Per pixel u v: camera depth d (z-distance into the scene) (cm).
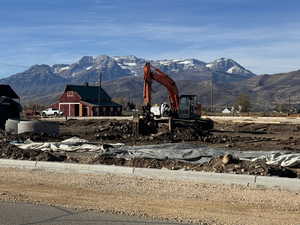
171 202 1138
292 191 1302
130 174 1580
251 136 3919
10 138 3209
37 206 1070
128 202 1134
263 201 1161
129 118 6700
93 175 1584
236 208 1077
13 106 4538
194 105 4241
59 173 1636
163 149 2445
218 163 1717
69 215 983
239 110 12456
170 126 3997
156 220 944
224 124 5500
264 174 1580
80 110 9194
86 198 1184
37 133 3550
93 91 9569
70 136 3556
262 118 6631
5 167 1788
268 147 2897
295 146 3020
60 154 2267
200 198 1197
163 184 1405
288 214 1020
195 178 1466
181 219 957
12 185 1390
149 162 1858
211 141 3397
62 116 8488
